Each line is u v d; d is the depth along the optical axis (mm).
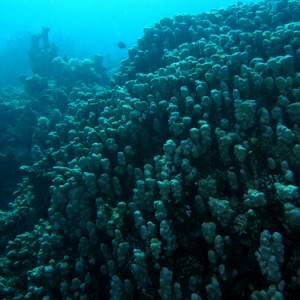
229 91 3639
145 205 3131
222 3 52344
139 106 3756
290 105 3029
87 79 9984
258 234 2564
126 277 2934
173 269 2766
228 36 4898
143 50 6793
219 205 2658
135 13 60156
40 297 3301
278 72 3479
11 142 7461
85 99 7355
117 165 3627
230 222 2691
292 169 2812
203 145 3098
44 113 8281
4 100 8930
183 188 3027
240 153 2883
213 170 3117
